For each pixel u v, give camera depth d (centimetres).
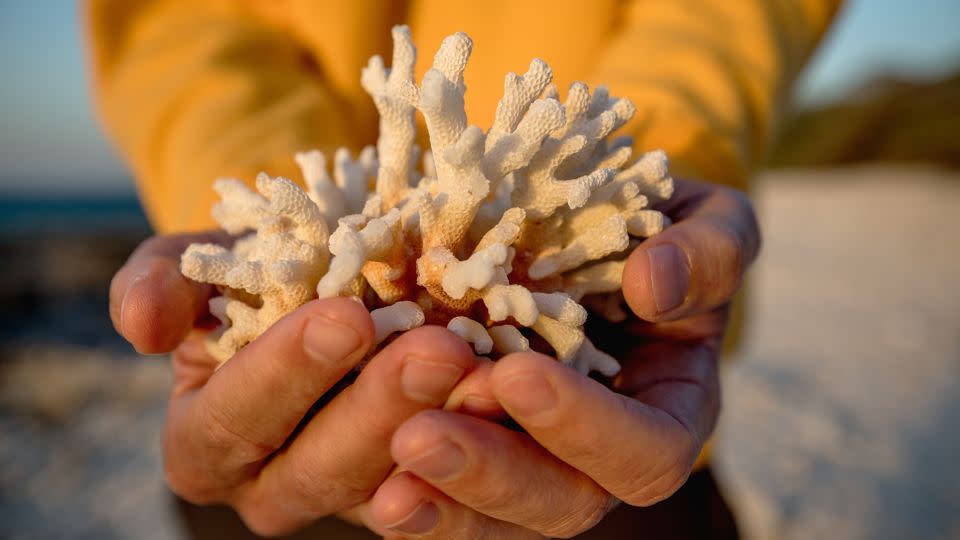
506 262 32
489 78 49
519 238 34
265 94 52
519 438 30
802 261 305
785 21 60
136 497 131
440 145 32
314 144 47
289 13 63
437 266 31
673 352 37
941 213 418
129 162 57
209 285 35
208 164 44
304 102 53
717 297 35
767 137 56
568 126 33
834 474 132
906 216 413
